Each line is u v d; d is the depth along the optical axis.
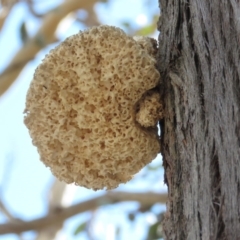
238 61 0.81
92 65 0.88
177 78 0.87
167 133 0.88
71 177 0.96
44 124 0.93
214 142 0.80
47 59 0.90
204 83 0.84
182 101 0.86
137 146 0.91
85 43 0.89
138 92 0.88
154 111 0.89
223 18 0.85
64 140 0.93
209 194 0.78
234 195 0.76
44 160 0.96
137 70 0.87
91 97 0.89
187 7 0.89
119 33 0.87
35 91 0.92
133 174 0.96
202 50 0.85
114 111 0.89
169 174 0.87
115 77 0.88
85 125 0.90
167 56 0.90
